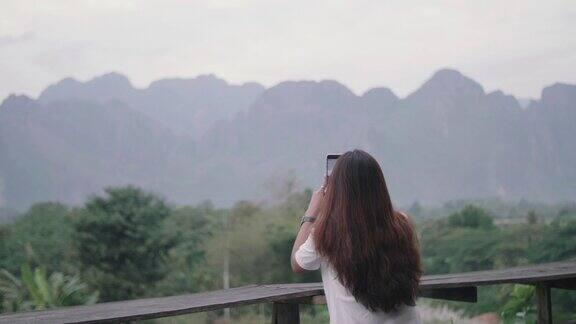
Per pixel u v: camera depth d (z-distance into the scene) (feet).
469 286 12.69
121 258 138.21
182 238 166.91
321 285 12.82
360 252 8.24
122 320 9.57
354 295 8.28
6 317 10.32
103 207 141.18
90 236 136.46
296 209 178.09
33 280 77.30
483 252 172.86
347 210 8.36
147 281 139.44
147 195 145.48
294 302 12.40
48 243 177.27
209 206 218.79
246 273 152.46
